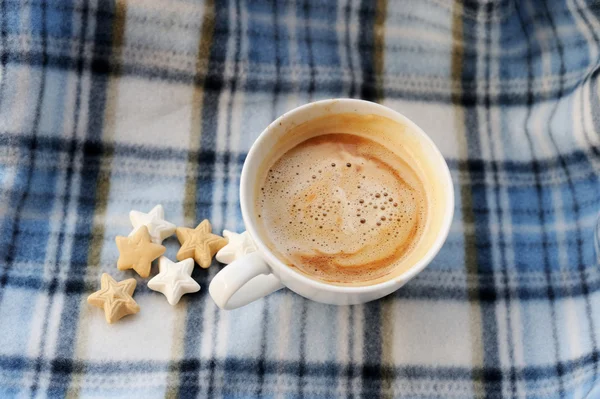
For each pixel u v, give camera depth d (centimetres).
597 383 33
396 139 35
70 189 38
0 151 37
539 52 41
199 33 40
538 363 35
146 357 35
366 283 32
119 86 39
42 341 35
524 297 37
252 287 33
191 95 40
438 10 41
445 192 33
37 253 36
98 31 39
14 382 34
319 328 36
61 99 38
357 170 35
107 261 37
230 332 35
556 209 39
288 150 36
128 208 38
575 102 40
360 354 35
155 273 37
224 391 34
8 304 35
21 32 38
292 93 41
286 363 35
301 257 33
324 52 41
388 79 41
